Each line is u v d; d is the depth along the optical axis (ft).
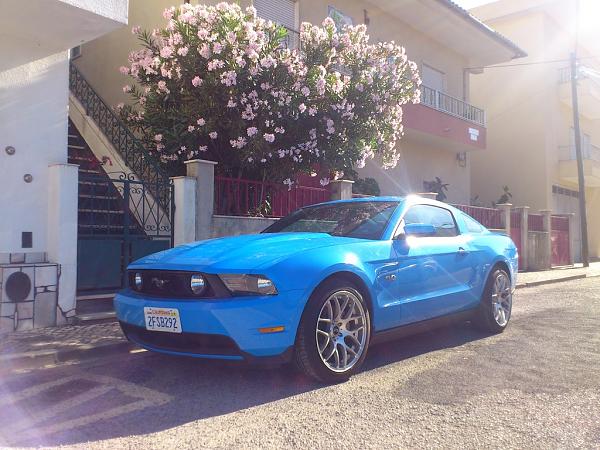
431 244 17.88
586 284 43.75
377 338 15.66
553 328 22.22
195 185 26.37
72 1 18.65
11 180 20.56
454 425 11.70
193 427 11.62
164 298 13.83
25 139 20.98
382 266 15.67
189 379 14.93
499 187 80.69
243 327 12.76
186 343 13.58
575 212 90.07
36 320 20.12
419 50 58.03
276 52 28.37
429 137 55.93
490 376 15.24
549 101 78.43
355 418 12.08
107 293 23.84
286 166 30.78
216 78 26.86
